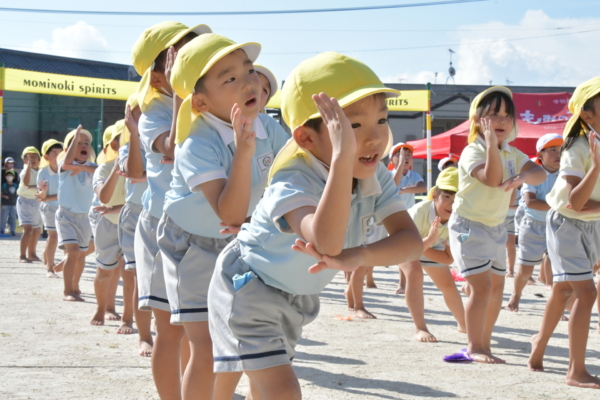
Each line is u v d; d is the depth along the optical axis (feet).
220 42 9.57
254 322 8.14
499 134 15.62
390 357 16.03
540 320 21.98
